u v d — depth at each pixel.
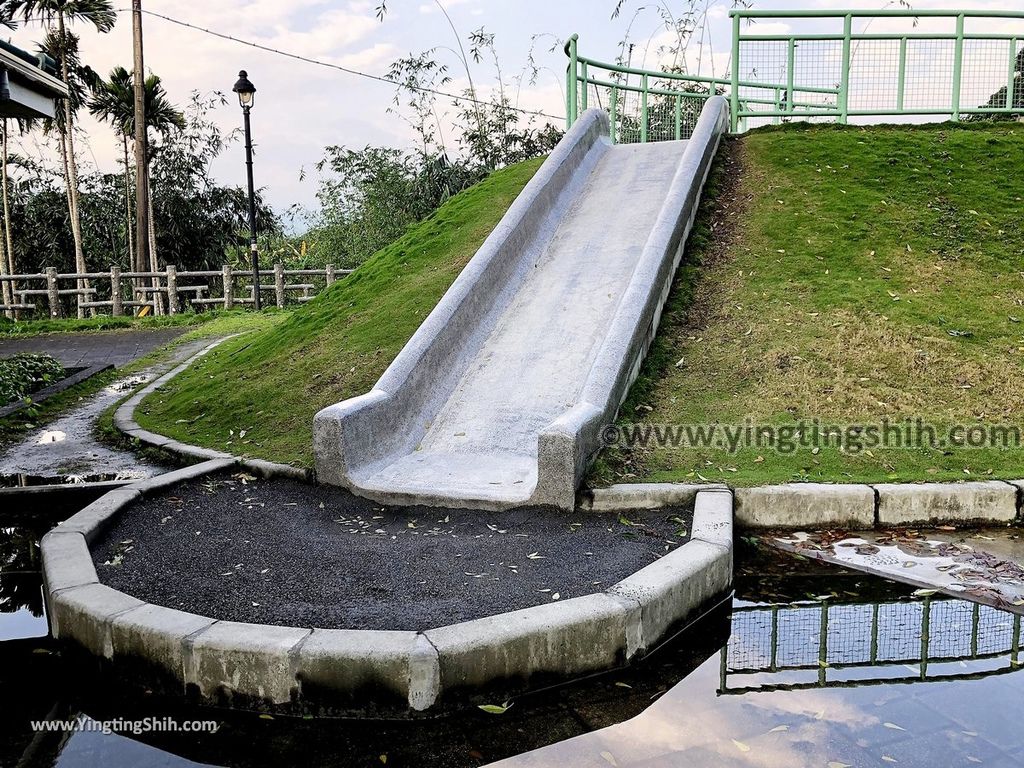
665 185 9.74
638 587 3.82
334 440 5.73
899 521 5.11
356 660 3.22
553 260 8.57
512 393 6.73
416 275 9.97
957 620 4.05
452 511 5.33
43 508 6.30
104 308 23.34
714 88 13.81
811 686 3.52
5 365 10.30
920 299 7.66
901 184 9.78
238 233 30.47
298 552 4.65
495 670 3.34
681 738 3.12
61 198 28.44
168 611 3.64
